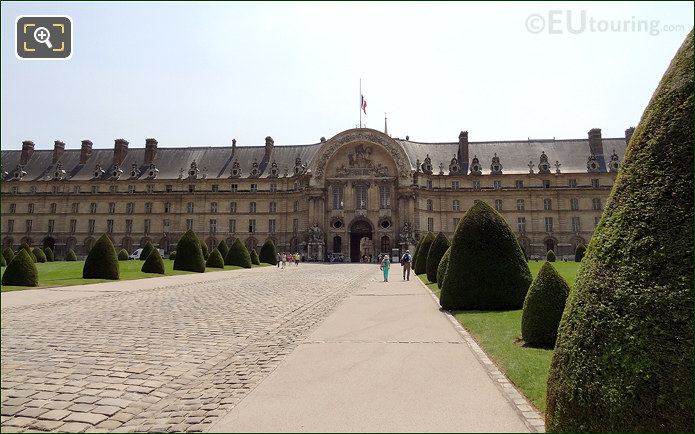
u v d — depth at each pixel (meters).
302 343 11.84
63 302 21.09
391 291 25.73
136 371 9.35
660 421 4.60
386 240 82.88
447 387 8.08
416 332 13.23
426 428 6.27
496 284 17.12
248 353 10.93
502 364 9.51
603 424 5.02
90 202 91.38
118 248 89.50
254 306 19.64
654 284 4.97
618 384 4.95
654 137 5.57
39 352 10.98
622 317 5.11
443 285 18.41
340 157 85.62
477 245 17.67
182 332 13.58
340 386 8.18
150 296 23.92
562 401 5.57
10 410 7.15
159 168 94.25
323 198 83.75
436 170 89.56
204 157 96.12
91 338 12.68
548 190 83.81
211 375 9.08
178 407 7.29
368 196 83.94
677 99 5.48
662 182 5.28
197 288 28.84
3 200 91.94
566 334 5.80
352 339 12.30
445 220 86.00
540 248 82.69
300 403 7.33
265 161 93.69
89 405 7.39
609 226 5.75
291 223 87.81
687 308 4.68
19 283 28.41
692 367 4.53
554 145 90.19
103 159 96.94
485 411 6.93
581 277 5.95
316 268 57.47
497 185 86.56
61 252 89.62
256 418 6.71
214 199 90.06
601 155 86.00
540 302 11.20
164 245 88.94
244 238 88.38
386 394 7.73
